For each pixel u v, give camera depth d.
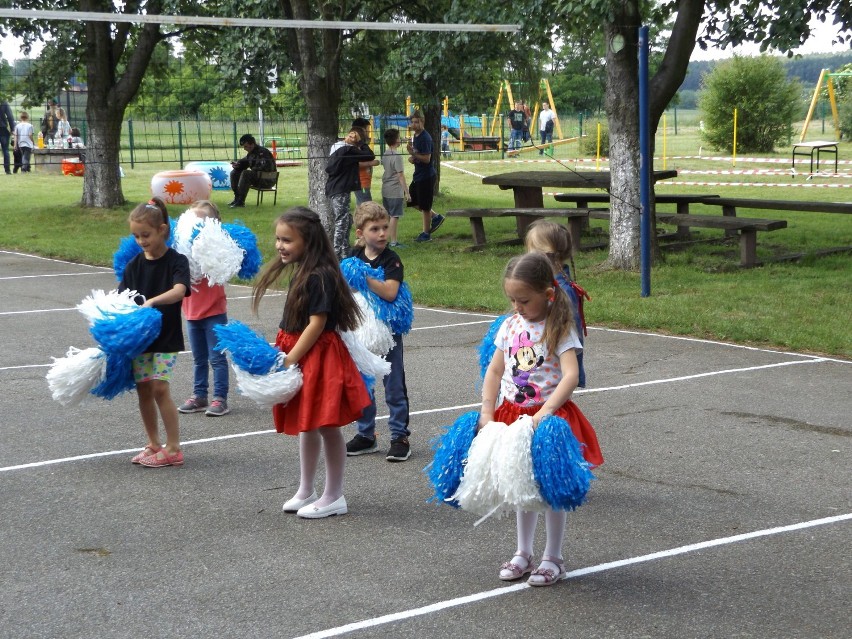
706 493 5.36
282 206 21.58
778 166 30.00
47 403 7.23
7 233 17.69
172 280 5.77
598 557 4.55
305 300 4.86
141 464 5.88
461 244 15.80
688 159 33.34
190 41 20.58
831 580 4.30
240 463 5.93
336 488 5.11
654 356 8.51
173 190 21.25
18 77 21.19
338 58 15.73
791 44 11.74
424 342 9.22
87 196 20.73
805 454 5.98
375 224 5.80
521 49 15.92
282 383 4.77
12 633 3.88
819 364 8.18
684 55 12.02
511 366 4.31
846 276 11.95
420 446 6.25
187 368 8.31
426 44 15.34
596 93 42.88
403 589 4.24
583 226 16.64
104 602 4.14
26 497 5.38
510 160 33.94
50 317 10.55
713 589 4.22
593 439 4.35
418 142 15.95
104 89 20.27
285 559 4.57
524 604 4.09
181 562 4.54
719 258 13.53
